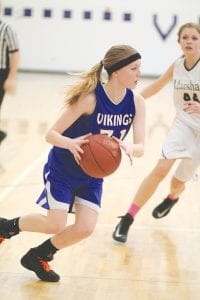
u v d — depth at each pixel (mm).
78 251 5238
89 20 18578
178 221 6277
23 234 5605
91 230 4238
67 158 4168
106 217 6336
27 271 4699
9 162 8836
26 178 7910
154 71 18609
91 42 18688
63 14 18625
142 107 4215
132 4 18391
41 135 10844
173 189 5941
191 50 5441
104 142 4012
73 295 4250
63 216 4184
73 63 18891
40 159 9039
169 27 18391
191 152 5531
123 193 7371
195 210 6691
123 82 4035
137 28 18484
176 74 5605
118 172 8500
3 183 7648
